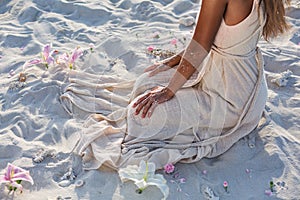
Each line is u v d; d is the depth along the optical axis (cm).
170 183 240
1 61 335
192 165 251
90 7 398
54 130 273
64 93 294
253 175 246
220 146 256
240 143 263
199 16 234
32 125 277
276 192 236
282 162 252
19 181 237
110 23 381
